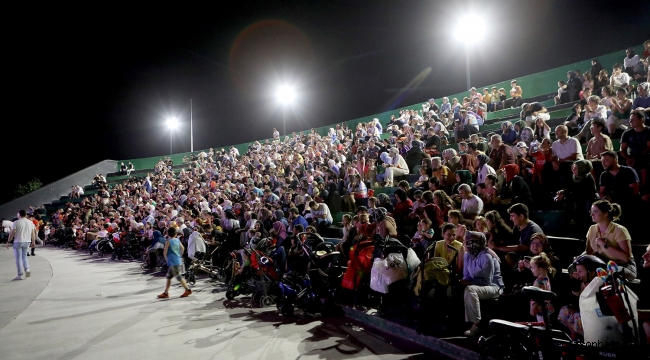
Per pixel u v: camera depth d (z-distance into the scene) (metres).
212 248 12.98
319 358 5.73
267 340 6.59
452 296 5.96
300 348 6.16
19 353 6.30
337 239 10.09
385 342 6.30
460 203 8.26
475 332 5.64
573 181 6.62
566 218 6.75
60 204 34.47
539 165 7.79
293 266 8.61
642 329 3.92
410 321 6.61
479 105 16.62
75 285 11.83
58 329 7.49
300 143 24.30
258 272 9.10
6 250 23.44
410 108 23.95
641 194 6.34
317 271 7.98
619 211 4.98
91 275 13.68
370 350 5.98
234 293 9.58
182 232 13.64
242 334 6.94
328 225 11.40
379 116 25.67
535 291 4.21
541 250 5.37
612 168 6.04
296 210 10.74
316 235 8.85
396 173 12.97
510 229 6.37
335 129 27.67
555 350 4.13
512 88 18.38
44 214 33.19
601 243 4.85
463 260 6.10
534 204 7.82
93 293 10.65
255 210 14.07
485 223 6.43
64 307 9.16
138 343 6.62
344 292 8.34
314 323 7.46
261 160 24.47
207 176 26.75
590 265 4.41
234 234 12.20
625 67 13.53
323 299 8.26
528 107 12.30
